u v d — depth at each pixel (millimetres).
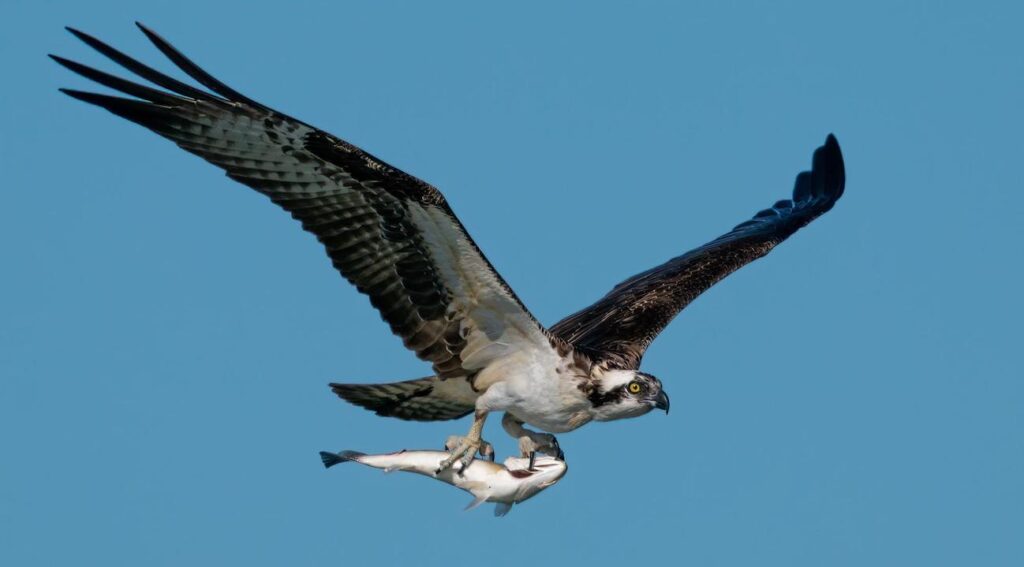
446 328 14156
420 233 13477
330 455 14227
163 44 12438
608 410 14414
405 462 14203
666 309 17547
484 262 13539
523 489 14148
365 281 13891
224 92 12602
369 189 13297
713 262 18859
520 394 14320
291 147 13172
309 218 13609
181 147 13141
